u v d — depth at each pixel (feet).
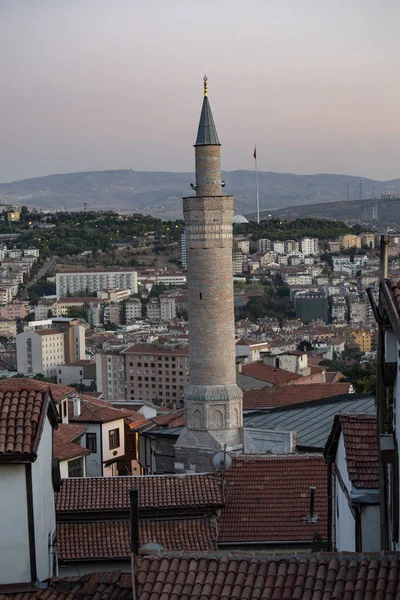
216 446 280.72
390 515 97.71
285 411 249.55
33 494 100.12
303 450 206.59
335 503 126.93
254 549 153.38
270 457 168.35
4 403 103.30
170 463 291.38
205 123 287.07
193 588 78.33
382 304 94.12
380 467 98.12
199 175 286.46
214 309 284.41
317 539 131.23
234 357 287.69
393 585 75.77
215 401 282.56
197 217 282.77
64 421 260.21
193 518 154.51
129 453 290.35
